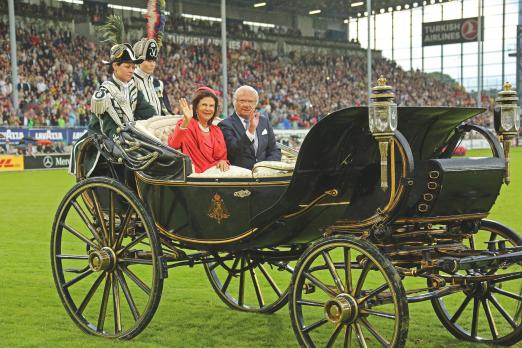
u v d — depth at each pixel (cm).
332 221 502
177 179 523
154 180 537
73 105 3516
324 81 5012
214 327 584
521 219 1243
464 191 465
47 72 3628
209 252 564
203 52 4562
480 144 4394
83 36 4050
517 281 730
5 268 854
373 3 5725
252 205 498
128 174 582
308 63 5156
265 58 4909
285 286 749
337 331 445
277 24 5744
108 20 658
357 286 436
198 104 567
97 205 554
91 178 555
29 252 968
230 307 656
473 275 484
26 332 565
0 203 1588
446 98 5681
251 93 579
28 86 3378
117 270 547
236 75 4484
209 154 563
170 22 4622
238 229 506
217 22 5231
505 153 503
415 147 507
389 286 417
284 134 3444
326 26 6131
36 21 4022
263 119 593
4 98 3209
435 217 468
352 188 478
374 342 542
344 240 434
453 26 6197
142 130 558
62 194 1792
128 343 527
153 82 674
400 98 5388
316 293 723
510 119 496
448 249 475
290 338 549
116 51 591
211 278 667
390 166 446
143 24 4425
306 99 4647
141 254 552
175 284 762
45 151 2872
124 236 551
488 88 6438
